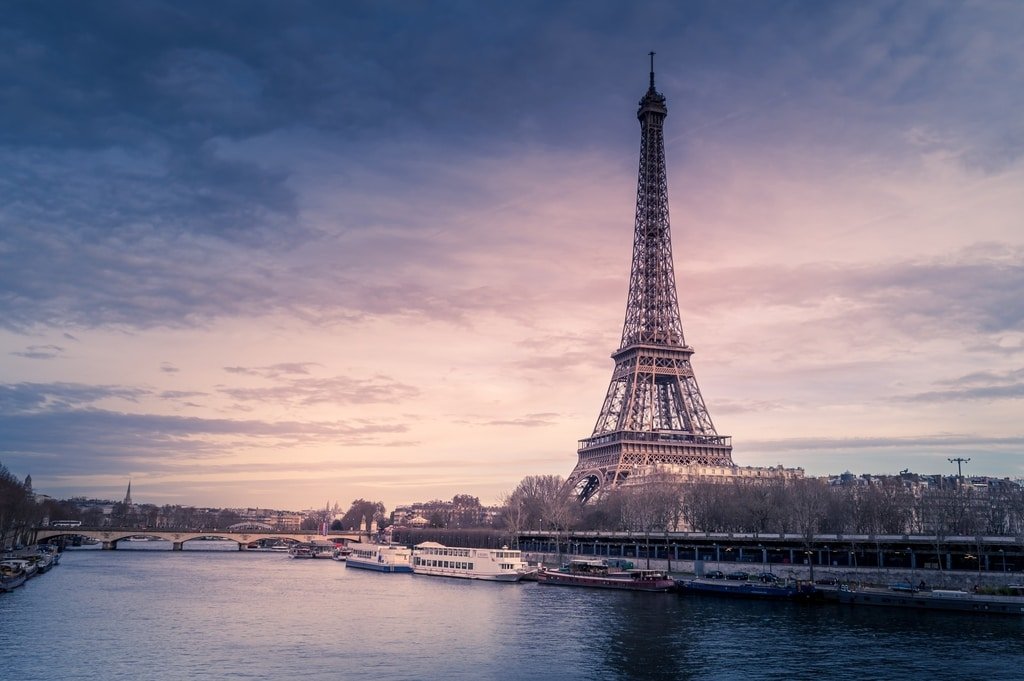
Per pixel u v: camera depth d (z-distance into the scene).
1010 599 196.38
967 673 137.50
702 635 171.38
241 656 149.25
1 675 133.00
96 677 132.50
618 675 137.12
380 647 158.88
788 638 167.50
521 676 136.25
